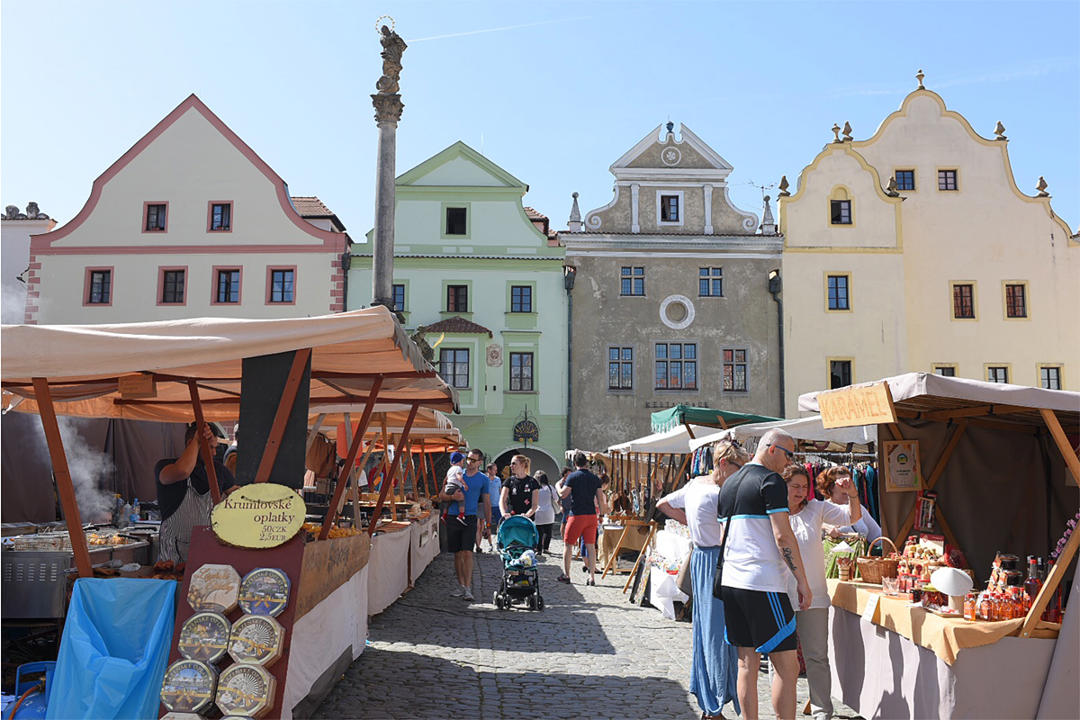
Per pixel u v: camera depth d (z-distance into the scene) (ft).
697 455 38.06
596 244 109.70
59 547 21.76
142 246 104.42
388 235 42.37
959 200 114.01
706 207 110.83
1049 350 111.65
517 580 35.35
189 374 22.26
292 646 16.96
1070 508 21.33
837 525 20.01
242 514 15.89
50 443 17.24
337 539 21.21
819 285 109.50
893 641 18.26
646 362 108.06
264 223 104.88
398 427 43.60
